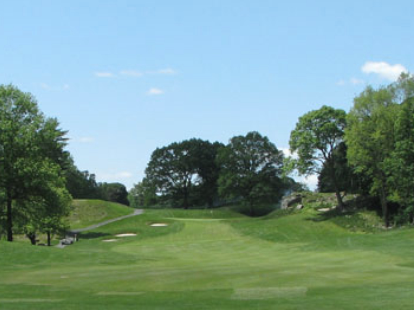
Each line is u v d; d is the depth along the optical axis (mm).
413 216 53875
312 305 12609
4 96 45844
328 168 66500
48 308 12508
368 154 56625
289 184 104125
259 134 102438
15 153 45125
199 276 19734
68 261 28297
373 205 63906
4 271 23000
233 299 14164
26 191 46219
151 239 56594
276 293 15156
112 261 28391
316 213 66875
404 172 48812
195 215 95812
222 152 104125
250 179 99500
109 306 12945
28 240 65625
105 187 150250
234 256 33844
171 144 116125
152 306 12984
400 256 26719
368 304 12516
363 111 58344
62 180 53344
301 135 64375
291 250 36312
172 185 115125
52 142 49375
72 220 81000
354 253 29422
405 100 55375
